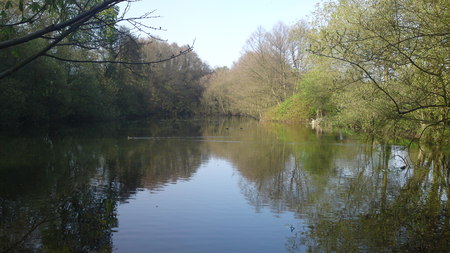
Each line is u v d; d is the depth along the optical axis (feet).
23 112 115.03
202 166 57.16
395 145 69.82
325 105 124.57
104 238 27.76
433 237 27.55
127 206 35.76
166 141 90.12
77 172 50.37
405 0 35.22
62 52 112.98
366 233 28.58
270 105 189.26
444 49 33.71
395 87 42.78
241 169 54.75
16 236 27.73
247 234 28.58
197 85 251.80
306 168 55.01
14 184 42.93
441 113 46.01
